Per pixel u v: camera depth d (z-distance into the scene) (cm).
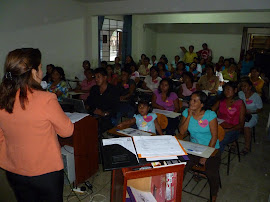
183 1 483
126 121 257
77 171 243
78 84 534
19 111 117
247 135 335
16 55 117
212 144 218
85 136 247
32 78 122
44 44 532
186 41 979
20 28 476
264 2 409
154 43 1009
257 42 858
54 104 125
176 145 155
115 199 156
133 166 132
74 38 607
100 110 298
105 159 136
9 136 123
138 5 545
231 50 904
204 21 777
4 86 117
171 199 155
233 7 436
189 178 272
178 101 353
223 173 284
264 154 336
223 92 309
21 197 138
